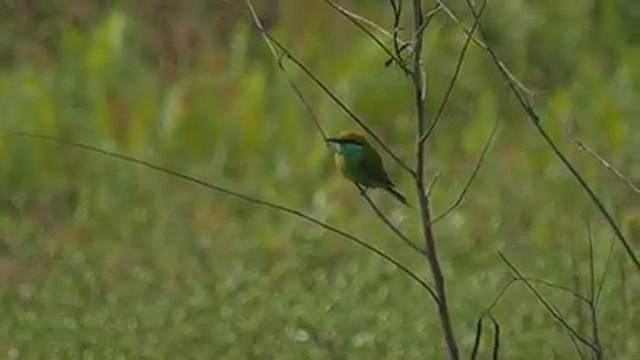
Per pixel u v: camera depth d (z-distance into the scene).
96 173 14.21
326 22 16.19
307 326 11.24
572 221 12.73
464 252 12.62
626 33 16.14
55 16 16.89
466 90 15.38
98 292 12.11
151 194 13.88
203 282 12.16
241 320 11.37
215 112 14.82
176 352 11.01
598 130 14.38
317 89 15.27
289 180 14.22
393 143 15.08
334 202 13.70
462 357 10.77
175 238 12.98
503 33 15.77
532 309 11.23
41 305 11.83
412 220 13.11
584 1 16.22
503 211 13.18
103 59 15.49
